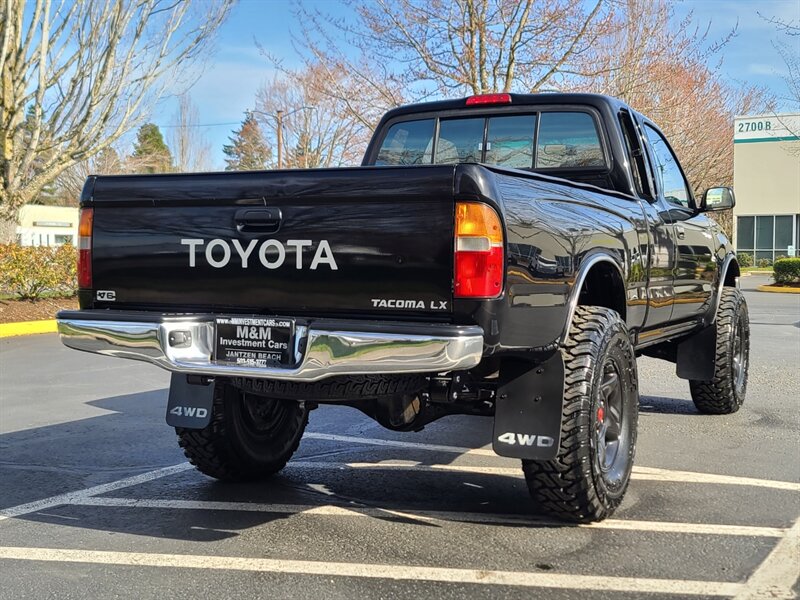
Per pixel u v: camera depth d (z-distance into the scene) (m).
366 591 3.30
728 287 7.13
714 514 4.24
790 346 11.58
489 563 3.59
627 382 4.25
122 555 3.74
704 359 6.46
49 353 11.57
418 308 3.37
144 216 3.93
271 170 3.64
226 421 4.64
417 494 4.70
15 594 3.30
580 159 5.23
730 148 33.19
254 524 4.17
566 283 3.82
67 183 43.09
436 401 3.90
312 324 3.42
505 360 3.86
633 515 4.23
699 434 6.12
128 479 5.07
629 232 4.61
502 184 3.43
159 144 66.12
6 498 4.67
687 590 3.29
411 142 5.86
